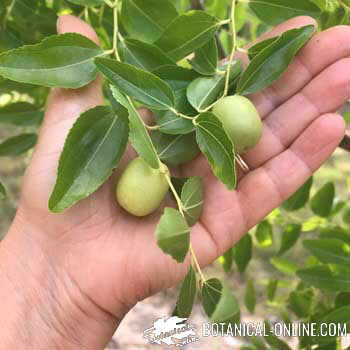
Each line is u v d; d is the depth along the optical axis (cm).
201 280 20
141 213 22
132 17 24
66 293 24
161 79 22
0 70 21
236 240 26
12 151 30
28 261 24
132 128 19
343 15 29
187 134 24
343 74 25
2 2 27
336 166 87
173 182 24
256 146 26
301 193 32
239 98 22
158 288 24
